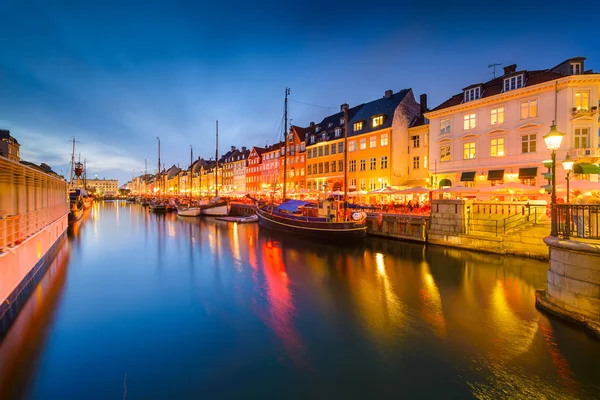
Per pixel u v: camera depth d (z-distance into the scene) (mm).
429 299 11164
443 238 19781
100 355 7469
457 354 7395
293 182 55438
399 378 6492
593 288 7781
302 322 9328
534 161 23750
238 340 8203
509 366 6859
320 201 27078
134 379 6523
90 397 5980
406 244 21297
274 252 20266
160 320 9531
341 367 6922
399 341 8086
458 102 29594
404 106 38625
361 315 9812
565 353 7266
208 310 10336
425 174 36625
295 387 6230
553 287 8922
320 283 13320
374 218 25031
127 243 24250
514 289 11891
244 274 14914
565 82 22266
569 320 8180
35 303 10969
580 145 22156
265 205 37906
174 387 6258
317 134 51812
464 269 14898
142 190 175500
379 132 38562
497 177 25484
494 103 26344
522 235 16578
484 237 17703
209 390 6152
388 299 11250
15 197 10617
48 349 7762
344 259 17844
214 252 20469
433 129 31000
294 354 7492
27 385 6328
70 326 9094
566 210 8656
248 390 6148
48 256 16125
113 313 10086
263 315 9883
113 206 85438
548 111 23203
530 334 8203
